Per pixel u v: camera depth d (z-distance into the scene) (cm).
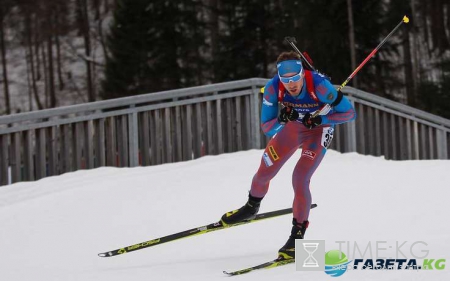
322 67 3762
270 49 4184
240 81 1574
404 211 1041
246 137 1586
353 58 3634
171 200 1165
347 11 3747
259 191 838
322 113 801
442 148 1870
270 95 821
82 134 1420
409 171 1293
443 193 1122
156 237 991
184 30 4294
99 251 939
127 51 4112
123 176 1320
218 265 817
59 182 1298
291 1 3969
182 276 764
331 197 1139
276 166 830
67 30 5584
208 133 1551
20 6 5447
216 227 845
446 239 853
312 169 817
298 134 831
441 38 4975
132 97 1454
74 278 789
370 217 1021
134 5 4116
